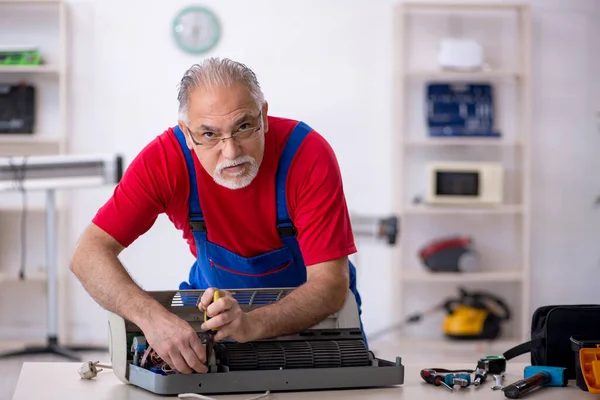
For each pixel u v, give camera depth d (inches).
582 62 257.1
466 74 251.6
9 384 175.6
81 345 231.9
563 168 257.6
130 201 79.0
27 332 244.2
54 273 211.3
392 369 70.6
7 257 244.4
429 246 245.3
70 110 242.7
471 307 241.0
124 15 243.3
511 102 254.8
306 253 78.4
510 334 254.1
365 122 250.2
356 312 76.9
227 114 71.1
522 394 66.8
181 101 73.4
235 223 82.0
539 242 258.2
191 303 73.9
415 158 253.4
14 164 200.1
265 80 247.8
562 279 258.7
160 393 65.8
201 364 66.2
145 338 71.2
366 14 249.1
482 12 252.8
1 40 241.8
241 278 86.0
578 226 258.5
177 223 85.8
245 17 246.8
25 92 237.3
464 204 243.0
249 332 68.9
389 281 253.0
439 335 253.3
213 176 74.4
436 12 251.9
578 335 74.0
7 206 245.0
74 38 242.7
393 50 249.4
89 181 202.2
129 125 244.4
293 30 248.2
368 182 250.7
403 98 243.9
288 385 68.0
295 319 72.2
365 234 222.5
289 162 79.3
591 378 69.0
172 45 244.8
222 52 246.7
